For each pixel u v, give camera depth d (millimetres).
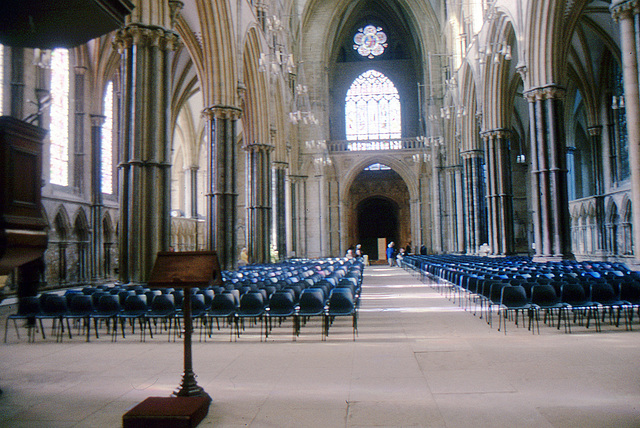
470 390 6504
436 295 18938
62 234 25922
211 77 24578
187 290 6168
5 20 5637
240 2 25859
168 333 11219
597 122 33969
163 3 16281
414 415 5633
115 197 31234
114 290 12852
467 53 36344
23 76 22031
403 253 49031
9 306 18141
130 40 15852
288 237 45938
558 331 10609
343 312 10602
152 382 7176
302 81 47125
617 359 7938
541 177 24141
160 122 16062
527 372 7277
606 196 33438
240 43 25844
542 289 10797
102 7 5387
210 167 24859
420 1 47844
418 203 49719
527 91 24453
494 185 32375
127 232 15750
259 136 32750
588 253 35906
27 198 5082
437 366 7766
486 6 30750
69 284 26250
